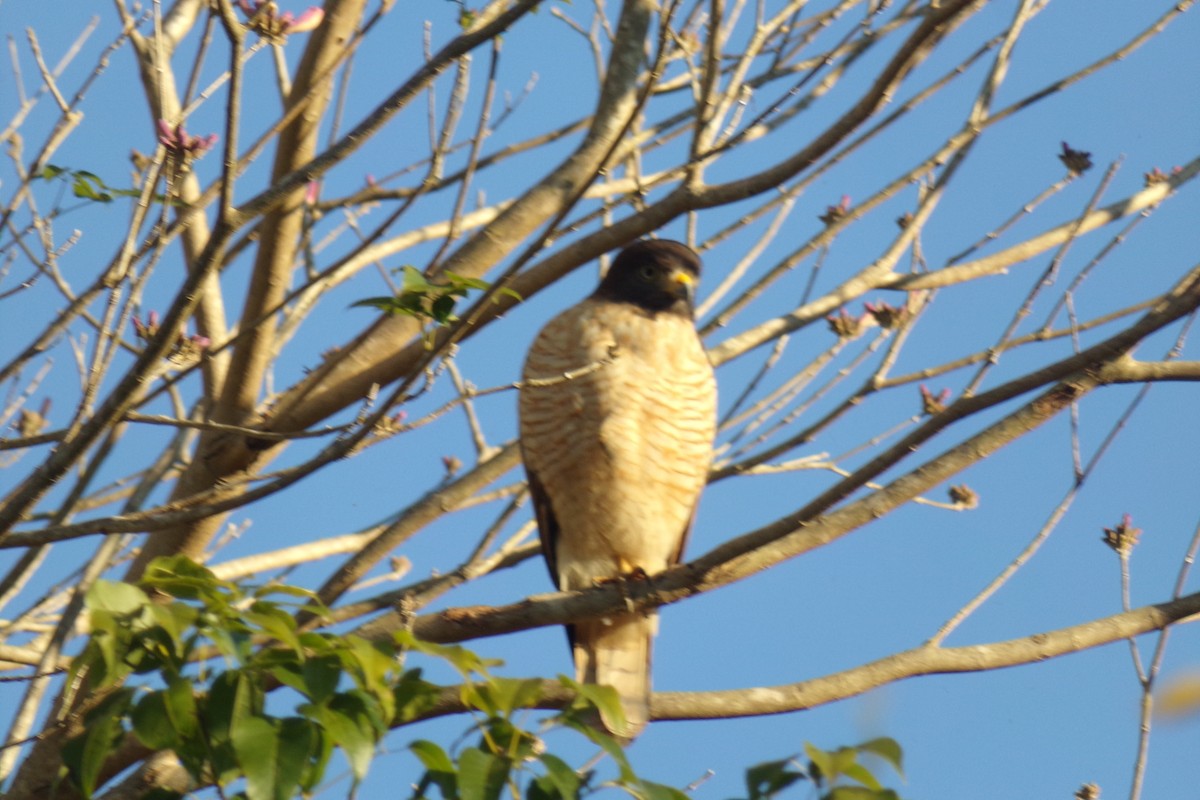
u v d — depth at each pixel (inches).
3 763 367.6
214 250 331.0
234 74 316.8
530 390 495.2
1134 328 352.8
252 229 430.9
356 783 245.1
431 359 336.2
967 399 343.9
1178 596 375.9
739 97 460.8
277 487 347.9
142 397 370.0
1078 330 431.8
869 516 373.1
